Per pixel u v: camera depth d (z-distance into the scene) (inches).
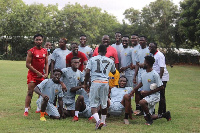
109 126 255.0
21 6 1611.7
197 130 246.2
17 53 1585.9
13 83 543.8
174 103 382.3
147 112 266.8
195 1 1224.2
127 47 362.0
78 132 227.5
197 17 1201.4
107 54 344.8
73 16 1583.4
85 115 292.4
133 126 257.8
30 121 263.1
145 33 1533.0
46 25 1552.7
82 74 303.7
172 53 1493.6
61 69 312.2
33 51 302.2
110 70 263.6
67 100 296.7
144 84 276.2
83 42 378.0
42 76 302.4
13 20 1542.8
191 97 434.0
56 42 1622.8
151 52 302.2
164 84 300.5
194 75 820.6
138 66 329.1
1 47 1608.0
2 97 392.2
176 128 252.4
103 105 254.2
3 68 911.0
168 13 1449.3
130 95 275.0
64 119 279.9
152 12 1502.2
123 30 1587.1
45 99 268.5
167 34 1456.7
